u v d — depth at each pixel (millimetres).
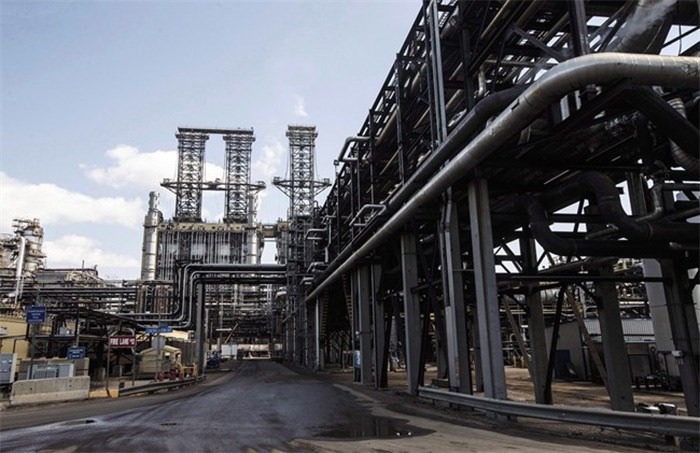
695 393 13695
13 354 27266
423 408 16109
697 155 9508
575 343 32656
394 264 27766
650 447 8852
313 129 71875
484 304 13500
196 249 89250
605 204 11477
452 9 16156
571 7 10023
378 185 28219
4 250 74125
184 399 21344
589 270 16781
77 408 18891
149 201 91875
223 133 101688
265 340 149750
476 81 16125
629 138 12289
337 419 13930
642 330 31062
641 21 9344
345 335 60625
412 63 19891
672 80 8758
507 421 12359
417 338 20750
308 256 51875
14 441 11023
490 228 13836
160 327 33312
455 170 13453
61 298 58031
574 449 8789
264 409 16812
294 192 69000
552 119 11352
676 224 11109
